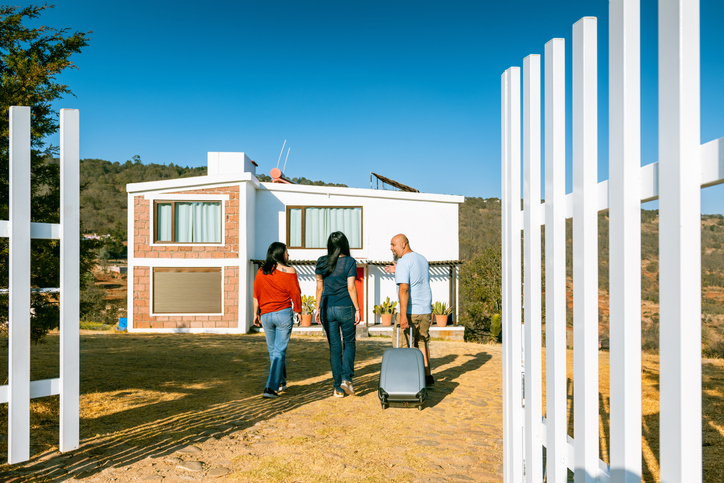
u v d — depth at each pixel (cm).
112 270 4738
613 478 134
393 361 471
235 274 1623
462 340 1672
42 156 532
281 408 466
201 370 682
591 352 149
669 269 110
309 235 1764
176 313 1609
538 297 193
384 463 320
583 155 150
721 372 324
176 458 321
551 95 172
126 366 707
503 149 238
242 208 1630
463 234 6950
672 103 110
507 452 232
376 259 1753
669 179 111
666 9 112
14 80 498
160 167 11919
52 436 354
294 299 529
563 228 170
